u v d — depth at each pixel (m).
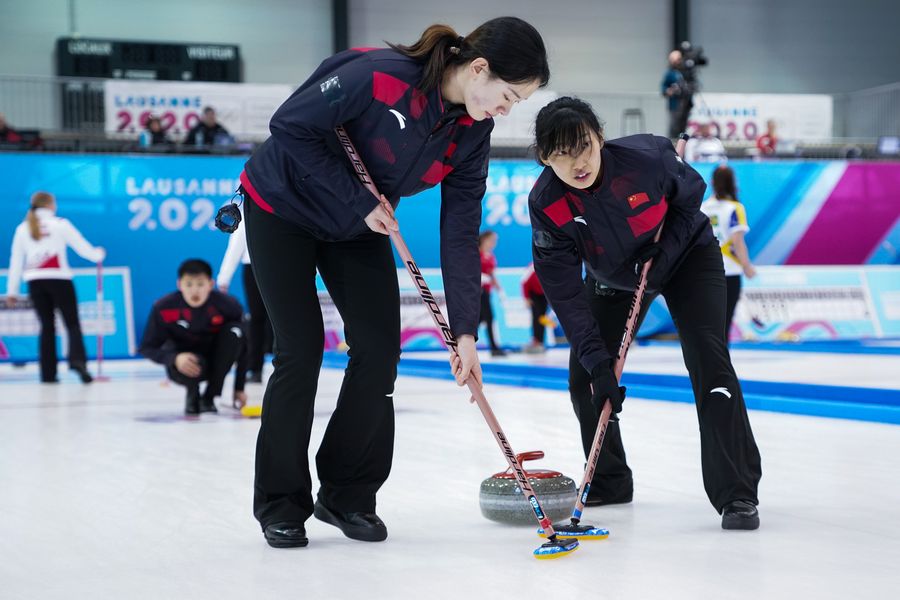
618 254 3.36
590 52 20.09
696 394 3.30
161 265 13.36
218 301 6.98
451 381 9.59
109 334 13.12
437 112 2.87
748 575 2.58
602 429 3.17
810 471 4.25
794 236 14.82
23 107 14.69
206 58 17.81
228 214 3.12
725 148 15.88
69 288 10.16
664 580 2.54
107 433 6.03
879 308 14.66
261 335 9.29
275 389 3.08
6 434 6.03
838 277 14.56
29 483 4.29
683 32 20.30
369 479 3.16
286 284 3.07
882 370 9.02
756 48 20.73
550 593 2.45
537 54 2.73
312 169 2.85
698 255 3.43
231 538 3.18
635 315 3.28
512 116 15.18
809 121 17.03
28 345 12.87
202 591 2.54
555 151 3.01
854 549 2.86
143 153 13.61
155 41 17.70
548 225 3.28
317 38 18.91
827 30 21.06
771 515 3.37
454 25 19.56
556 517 3.27
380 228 2.91
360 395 3.13
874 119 17.47
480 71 2.74
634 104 16.66
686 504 3.60
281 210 3.02
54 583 2.65
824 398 6.61
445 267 3.10
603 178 3.16
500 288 13.90
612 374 3.22
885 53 21.33
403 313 13.52
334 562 2.84
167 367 6.95
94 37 17.86
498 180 14.06
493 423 2.95
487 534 3.17
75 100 14.82
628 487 3.62
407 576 2.66
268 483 3.09
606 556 2.82
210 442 5.55
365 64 2.84
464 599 2.41
